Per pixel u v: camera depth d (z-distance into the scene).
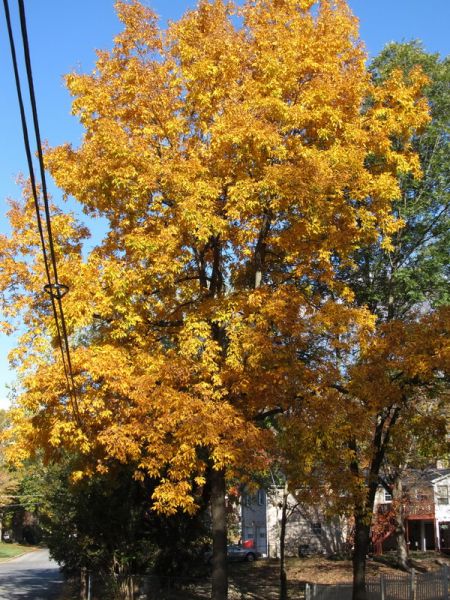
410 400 14.95
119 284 13.09
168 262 13.45
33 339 13.81
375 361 13.59
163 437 12.63
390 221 14.78
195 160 13.56
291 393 13.31
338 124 14.08
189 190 13.12
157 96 14.64
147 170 13.39
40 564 51.19
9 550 67.94
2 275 14.12
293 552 42.84
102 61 15.07
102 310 13.13
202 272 15.48
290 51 14.20
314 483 13.76
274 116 13.84
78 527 21.61
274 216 14.84
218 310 13.72
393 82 15.59
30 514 78.75
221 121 13.55
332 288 15.20
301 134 14.82
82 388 12.96
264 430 13.32
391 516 33.59
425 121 15.38
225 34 14.85
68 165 14.38
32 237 14.49
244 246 15.62
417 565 33.00
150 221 13.73
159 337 15.04
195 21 15.12
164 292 15.25
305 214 13.65
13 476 58.06
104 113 14.50
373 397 13.24
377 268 20.94
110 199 13.95
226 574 14.40
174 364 13.16
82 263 13.80
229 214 13.20
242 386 13.20
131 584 21.09
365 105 18.81
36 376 12.77
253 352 13.11
